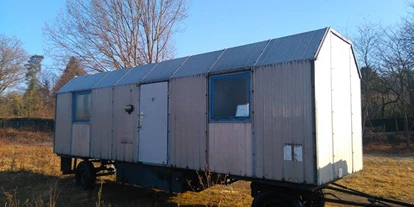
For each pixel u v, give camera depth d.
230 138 5.37
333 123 4.96
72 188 8.62
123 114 7.46
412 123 22.58
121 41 19.78
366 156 17.53
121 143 7.46
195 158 5.88
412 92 22.50
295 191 4.84
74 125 8.95
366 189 8.45
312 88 4.44
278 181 4.75
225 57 5.83
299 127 4.54
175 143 6.26
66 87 9.64
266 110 4.92
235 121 5.31
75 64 20.23
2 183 9.29
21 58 40.59
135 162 7.07
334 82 5.11
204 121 5.78
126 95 7.42
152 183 6.97
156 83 6.73
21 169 11.38
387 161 14.64
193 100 5.98
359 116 6.14
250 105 5.13
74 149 8.88
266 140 4.89
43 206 6.71
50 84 53.09
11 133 29.20
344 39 5.58
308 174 4.41
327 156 4.67
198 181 6.23
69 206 6.95
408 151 19.22
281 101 4.75
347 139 5.48
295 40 5.08
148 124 6.84
